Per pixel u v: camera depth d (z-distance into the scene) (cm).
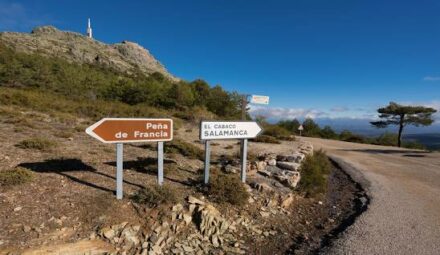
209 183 620
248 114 2533
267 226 557
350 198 829
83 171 655
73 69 5981
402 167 1409
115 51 16462
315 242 520
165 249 428
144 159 800
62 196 509
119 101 4106
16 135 980
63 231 418
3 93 2141
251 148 1287
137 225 461
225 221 517
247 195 615
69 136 1070
